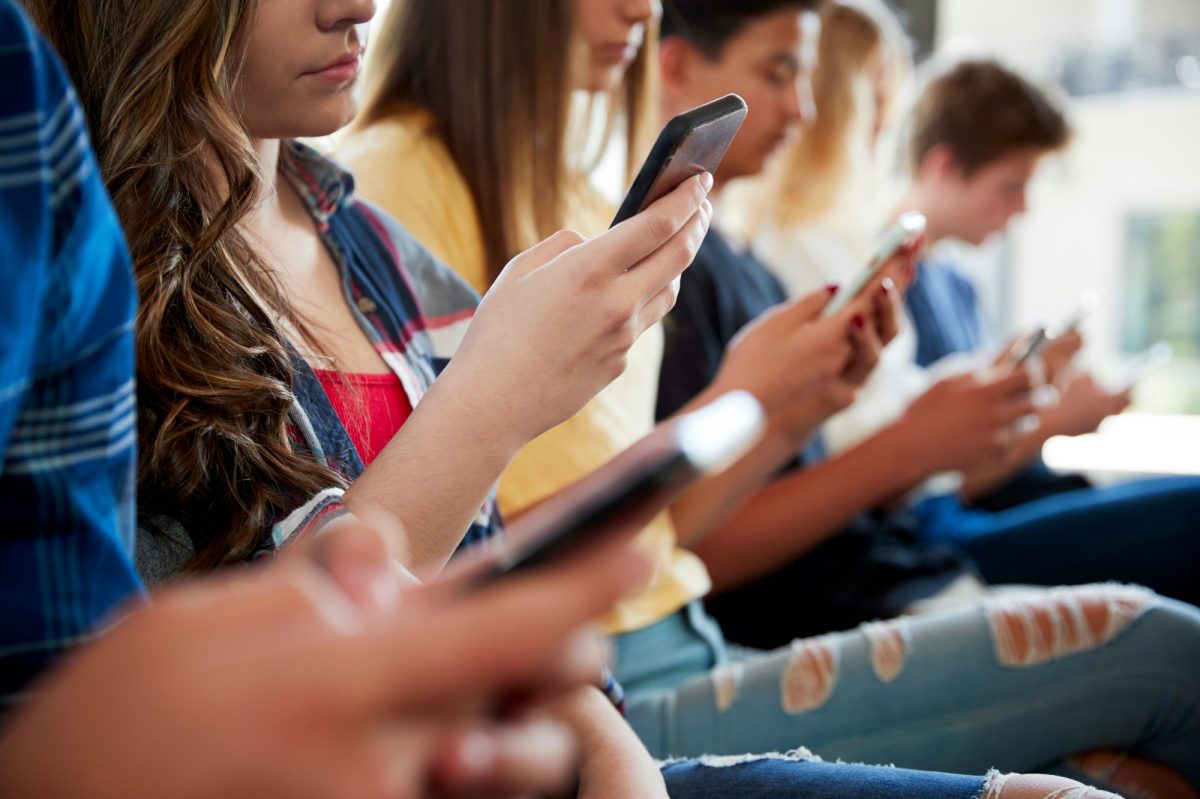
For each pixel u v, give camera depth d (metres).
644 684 1.21
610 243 0.70
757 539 1.57
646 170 0.73
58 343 0.42
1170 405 3.62
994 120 2.30
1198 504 1.97
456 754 0.27
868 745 1.07
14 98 0.41
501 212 1.23
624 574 0.26
